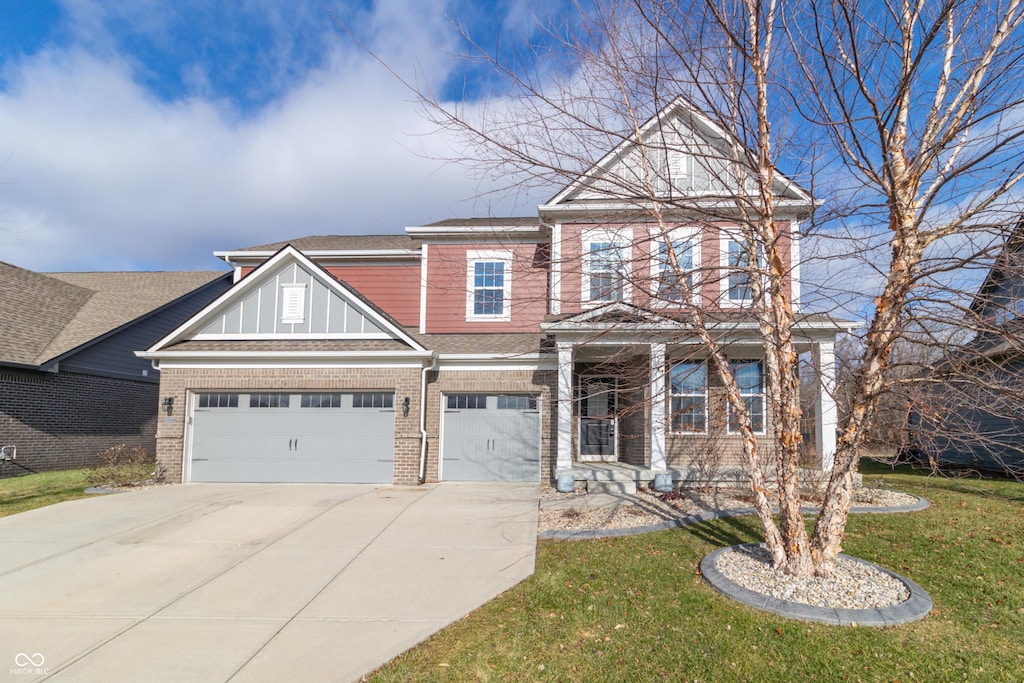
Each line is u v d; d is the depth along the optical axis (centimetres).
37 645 476
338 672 432
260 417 1268
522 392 1290
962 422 864
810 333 1004
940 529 761
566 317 1082
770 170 572
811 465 1102
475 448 1290
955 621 497
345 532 812
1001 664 427
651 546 725
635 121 596
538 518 888
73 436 1547
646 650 455
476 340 1370
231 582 621
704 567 620
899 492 1020
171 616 535
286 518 894
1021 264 446
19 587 608
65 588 605
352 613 538
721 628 489
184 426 1255
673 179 800
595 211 938
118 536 795
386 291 1538
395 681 420
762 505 604
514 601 560
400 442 1223
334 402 1262
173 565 676
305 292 1314
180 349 1260
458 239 1451
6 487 1200
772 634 476
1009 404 498
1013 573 602
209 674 430
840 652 446
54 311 1717
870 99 488
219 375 1260
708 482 1119
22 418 1410
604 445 1368
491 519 884
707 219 695
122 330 1711
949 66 530
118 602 568
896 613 498
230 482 1252
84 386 1585
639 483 1124
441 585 605
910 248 509
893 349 577
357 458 1244
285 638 488
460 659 450
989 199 476
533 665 438
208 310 1294
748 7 549
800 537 575
